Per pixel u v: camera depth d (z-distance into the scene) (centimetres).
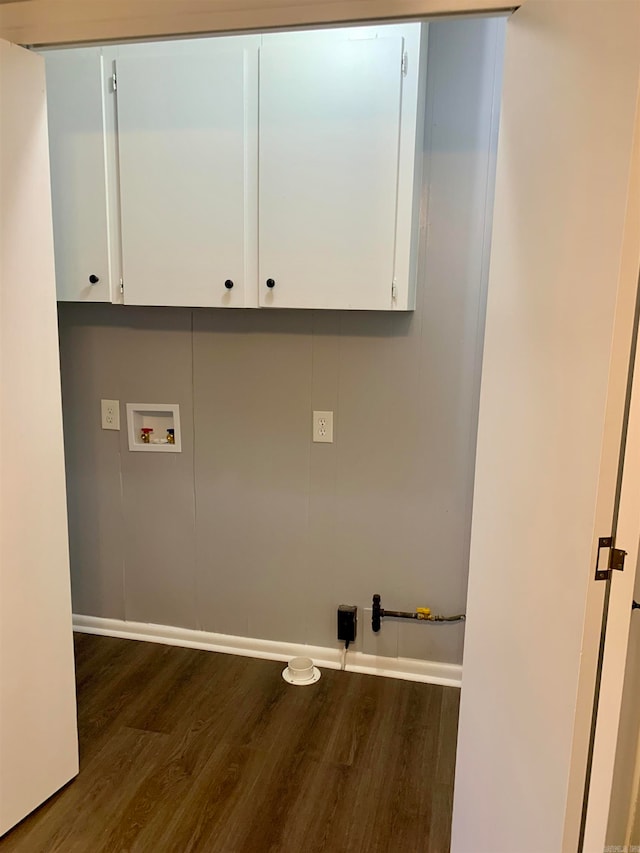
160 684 230
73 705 179
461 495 221
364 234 185
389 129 178
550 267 105
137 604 261
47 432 162
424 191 204
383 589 234
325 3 120
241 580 247
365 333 218
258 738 200
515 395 119
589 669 94
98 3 124
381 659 238
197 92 186
